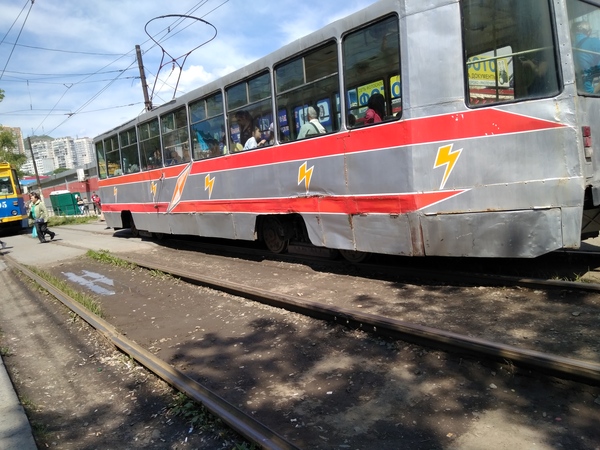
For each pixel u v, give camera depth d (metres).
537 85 4.78
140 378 4.29
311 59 6.63
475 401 3.28
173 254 11.03
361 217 6.13
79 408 3.88
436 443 2.87
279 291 6.54
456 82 5.11
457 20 5.07
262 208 7.89
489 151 4.98
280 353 4.49
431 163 5.32
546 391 3.28
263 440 2.86
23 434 3.32
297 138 7.02
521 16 4.82
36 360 5.09
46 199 54.22
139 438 3.31
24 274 10.09
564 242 4.71
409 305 5.27
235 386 3.92
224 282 6.82
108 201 14.86
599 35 5.23
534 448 2.71
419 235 5.48
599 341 3.83
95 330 5.72
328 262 7.70
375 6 5.65
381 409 3.32
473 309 4.90
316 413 3.36
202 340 5.09
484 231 5.08
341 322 4.91
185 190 10.18
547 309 4.64
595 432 2.80
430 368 3.81
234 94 8.29
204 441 3.15
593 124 4.95
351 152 6.14
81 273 9.95
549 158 4.73
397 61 5.50
